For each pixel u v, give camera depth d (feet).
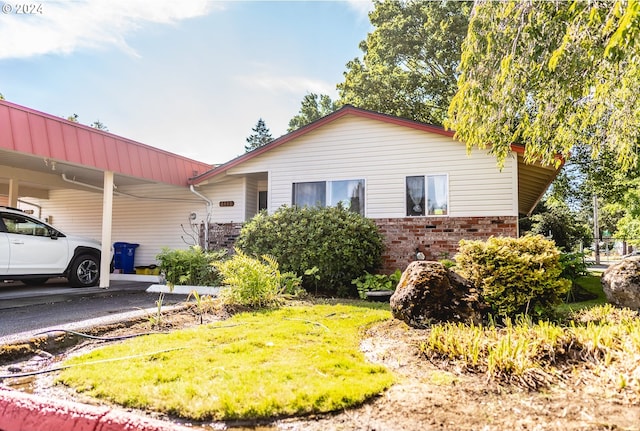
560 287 15.31
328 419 7.39
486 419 7.11
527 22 16.16
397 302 15.01
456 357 10.43
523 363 9.17
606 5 13.28
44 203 45.14
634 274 17.95
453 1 59.52
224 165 34.71
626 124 18.97
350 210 30.45
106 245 27.27
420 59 63.98
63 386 9.10
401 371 9.97
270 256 27.30
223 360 10.53
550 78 16.42
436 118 63.87
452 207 28.35
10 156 25.81
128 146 28.84
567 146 20.27
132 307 19.67
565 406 7.57
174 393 8.32
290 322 15.57
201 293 25.29
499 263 15.66
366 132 31.27
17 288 26.99
